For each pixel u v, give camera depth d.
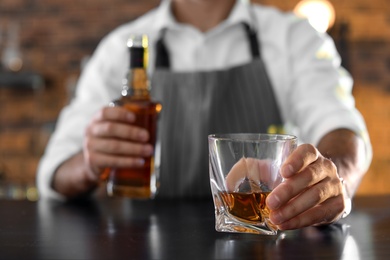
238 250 0.59
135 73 0.89
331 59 1.31
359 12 3.16
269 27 1.34
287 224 0.66
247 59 1.33
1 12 3.27
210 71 1.29
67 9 3.24
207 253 0.58
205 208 0.88
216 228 0.69
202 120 1.26
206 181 1.25
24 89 3.25
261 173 0.65
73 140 1.24
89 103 1.30
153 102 0.89
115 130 0.87
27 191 3.02
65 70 3.25
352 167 0.94
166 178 1.26
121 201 0.97
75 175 1.03
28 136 3.25
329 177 0.68
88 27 3.24
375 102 3.16
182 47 1.35
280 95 1.30
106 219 0.79
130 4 3.21
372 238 0.65
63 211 0.86
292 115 1.30
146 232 0.69
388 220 0.76
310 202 0.65
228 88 1.29
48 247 0.61
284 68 1.30
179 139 1.27
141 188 0.89
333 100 1.21
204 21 1.36
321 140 1.07
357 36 3.17
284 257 0.56
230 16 1.33
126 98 0.89
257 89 1.29
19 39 3.25
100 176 0.93
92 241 0.64
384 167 3.15
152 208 0.88
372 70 3.17
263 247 0.60
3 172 3.24
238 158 0.65
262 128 1.28
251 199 0.66
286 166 0.64
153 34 1.36
